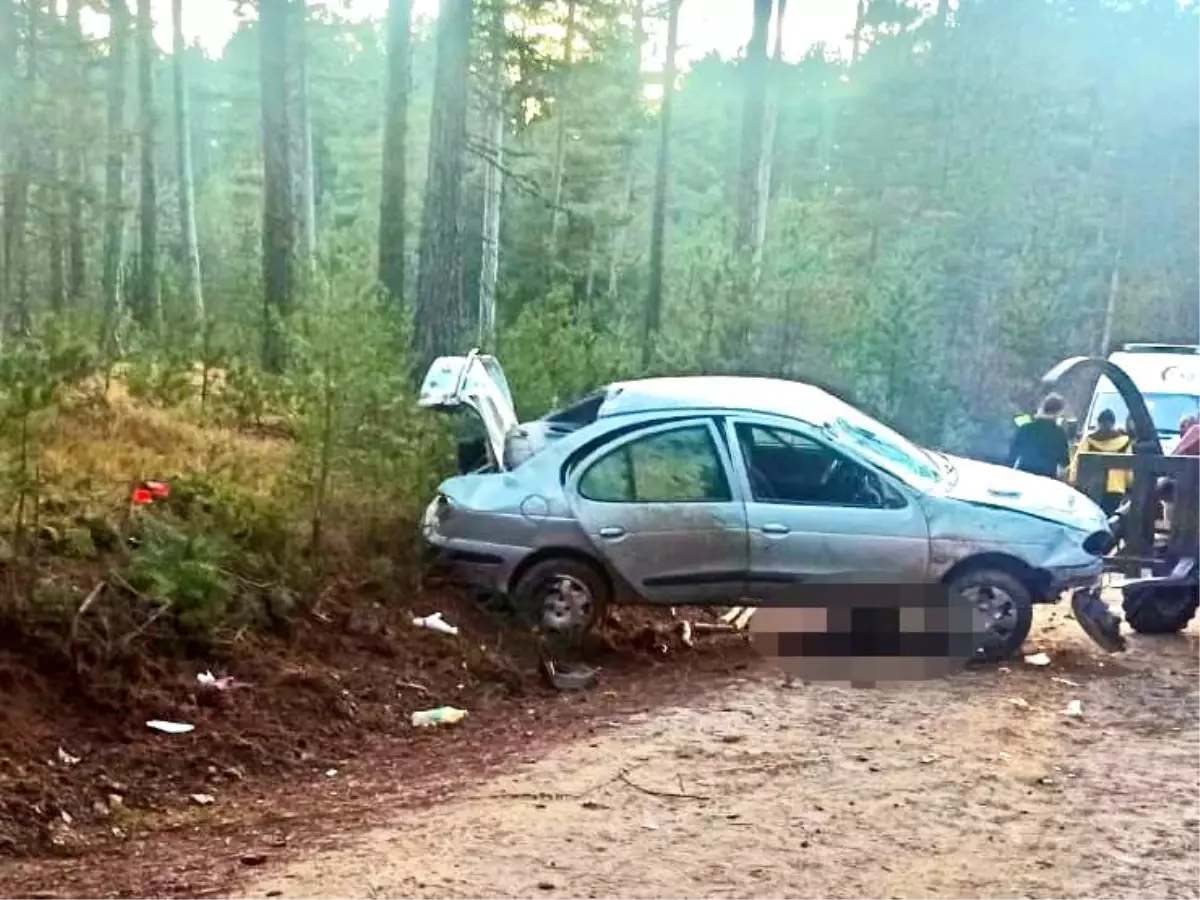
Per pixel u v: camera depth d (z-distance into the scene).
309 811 6.17
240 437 12.22
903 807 6.25
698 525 9.40
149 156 29.64
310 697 7.62
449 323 16.42
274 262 19.17
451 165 16.53
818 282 19.09
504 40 20.16
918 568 9.23
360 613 8.89
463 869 5.37
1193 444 11.23
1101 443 14.97
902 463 9.84
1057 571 9.16
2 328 18.44
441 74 16.50
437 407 10.41
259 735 7.08
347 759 7.07
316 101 50.94
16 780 6.07
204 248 43.84
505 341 15.03
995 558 9.25
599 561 9.49
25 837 5.65
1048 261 36.06
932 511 9.29
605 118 44.38
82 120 28.36
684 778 6.65
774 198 49.66
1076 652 9.75
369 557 9.72
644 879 5.29
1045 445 15.44
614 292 34.75
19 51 26.91
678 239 37.53
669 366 16.81
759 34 26.47
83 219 31.06
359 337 9.90
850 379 19.45
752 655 9.58
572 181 44.31
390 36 18.81
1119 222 52.66
